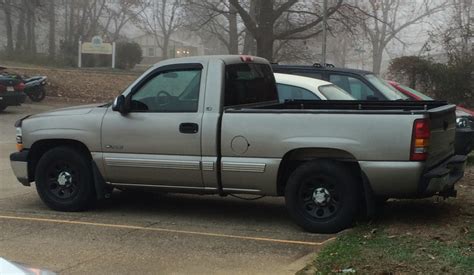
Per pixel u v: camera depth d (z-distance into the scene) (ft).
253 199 25.26
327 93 29.81
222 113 21.57
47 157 24.21
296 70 33.58
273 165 20.86
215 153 21.53
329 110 20.47
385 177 19.67
